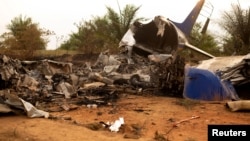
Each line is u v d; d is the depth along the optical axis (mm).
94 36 26328
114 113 9469
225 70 13578
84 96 11992
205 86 11953
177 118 9070
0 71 12672
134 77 14203
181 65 12523
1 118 8430
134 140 6934
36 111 8766
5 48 22469
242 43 21984
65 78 14336
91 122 8422
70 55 22984
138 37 19672
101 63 17656
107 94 12305
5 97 9328
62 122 8234
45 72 15844
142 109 10078
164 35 18844
